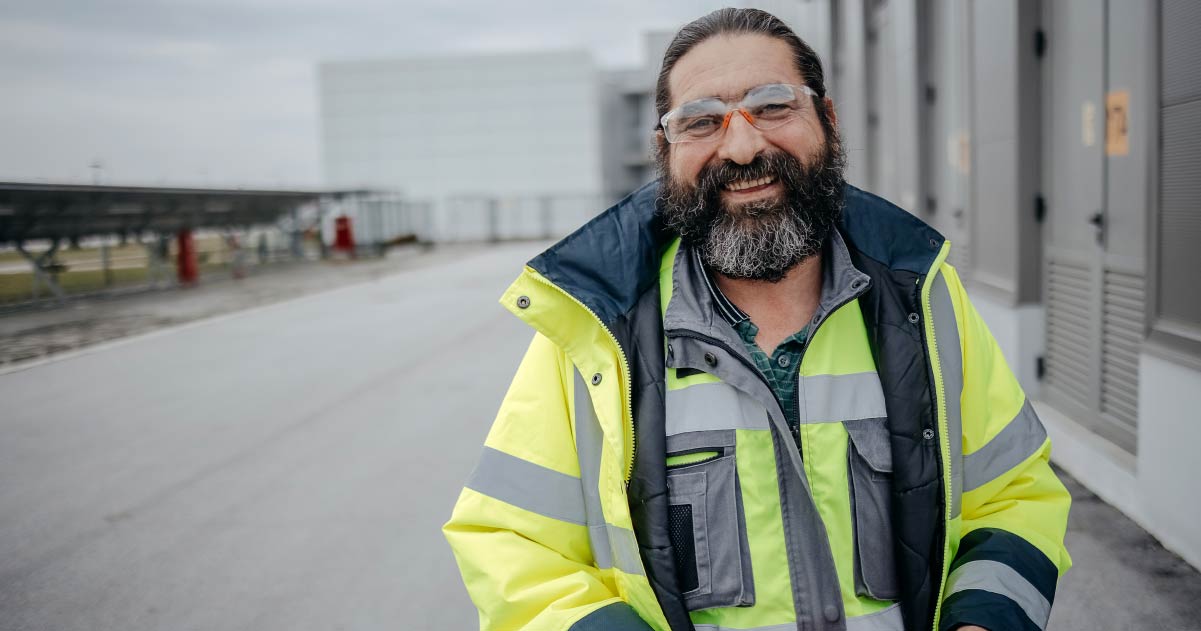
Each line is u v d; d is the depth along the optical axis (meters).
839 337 1.39
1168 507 3.37
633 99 50.19
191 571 3.78
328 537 4.09
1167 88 3.32
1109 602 2.97
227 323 11.77
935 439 1.34
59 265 14.52
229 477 5.07
